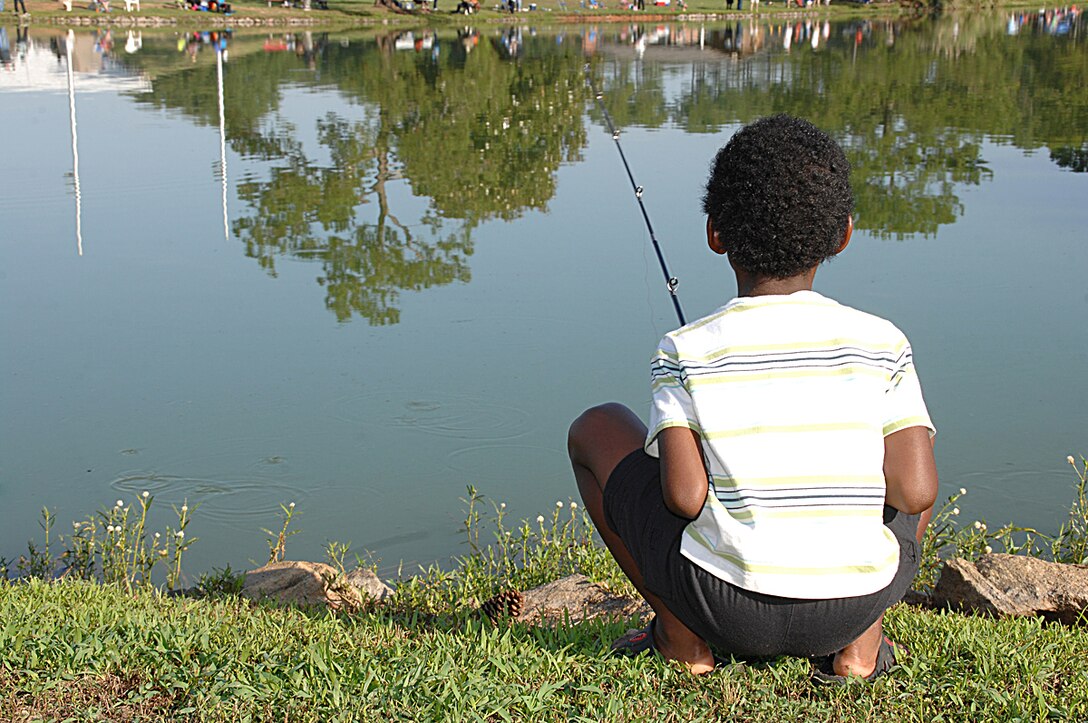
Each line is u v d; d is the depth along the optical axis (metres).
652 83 28.25
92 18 42.91
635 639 3.16
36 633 3.25
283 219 13.92
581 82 27.77
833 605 2.52
